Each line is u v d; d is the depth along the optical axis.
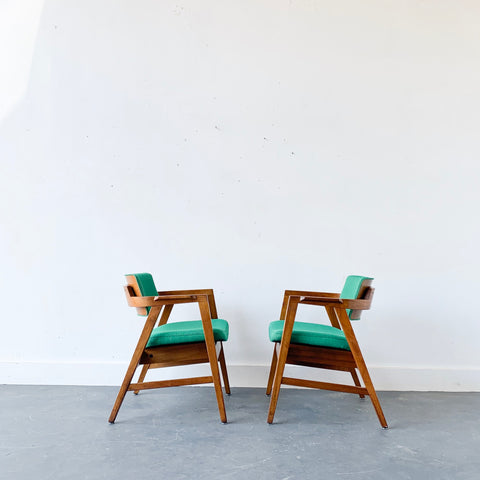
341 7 2.54
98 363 2.42
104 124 2.52
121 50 2.54
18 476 1.33
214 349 1.79
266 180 2.51
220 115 2.52
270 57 2.53
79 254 2.48
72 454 1.49
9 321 2.45
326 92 2.52
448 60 2.53
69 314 2.46
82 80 2.53
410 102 2.52
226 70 2.53
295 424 1.79
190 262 2.48
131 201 2.50
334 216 2.49
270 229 2.49
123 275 2.48
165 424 1.77
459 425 1.84
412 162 2.51
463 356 2.45
